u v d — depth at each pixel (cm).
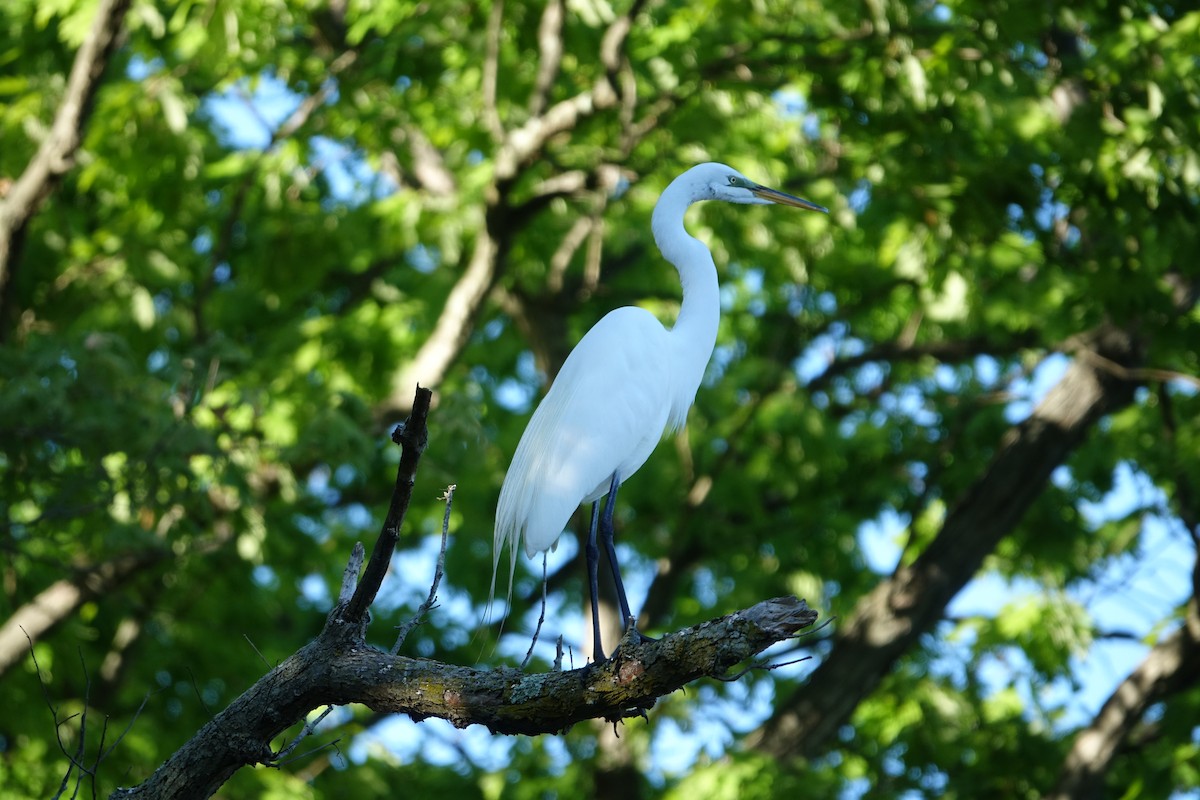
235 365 1110
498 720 475
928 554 1476
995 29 1237
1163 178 1244
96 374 1028
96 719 1297
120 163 1303
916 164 1310
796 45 1373
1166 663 1423
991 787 1541
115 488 1055
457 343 1320
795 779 1302
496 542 677
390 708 489
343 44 1489
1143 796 1385
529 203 1273
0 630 1196
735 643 435
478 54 1402
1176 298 1436
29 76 1397
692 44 1365
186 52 1245
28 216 1145
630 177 1302
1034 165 1348
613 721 468
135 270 1384
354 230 1510
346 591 507
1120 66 1230
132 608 1353
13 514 1186
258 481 1312
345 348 1553
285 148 1377
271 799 1230
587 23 1365
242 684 1491
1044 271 1518
